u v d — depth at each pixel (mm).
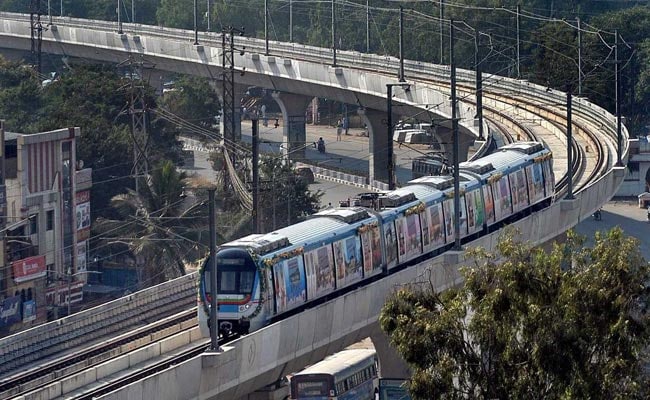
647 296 104312
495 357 105062
